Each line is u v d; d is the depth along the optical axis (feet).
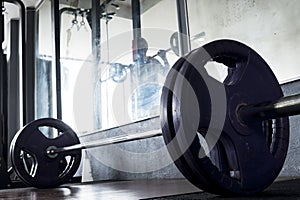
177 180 6.63
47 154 7.34
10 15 12.17
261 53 5.94
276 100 3.23
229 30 6.59
